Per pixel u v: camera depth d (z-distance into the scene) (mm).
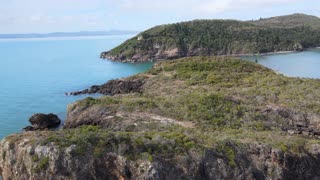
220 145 35531
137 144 34312
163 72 87188
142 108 53531
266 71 83500
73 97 89188
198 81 74375
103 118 53312
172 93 65062
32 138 36875
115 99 59188
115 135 35156
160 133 38156
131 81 86188
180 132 41156
